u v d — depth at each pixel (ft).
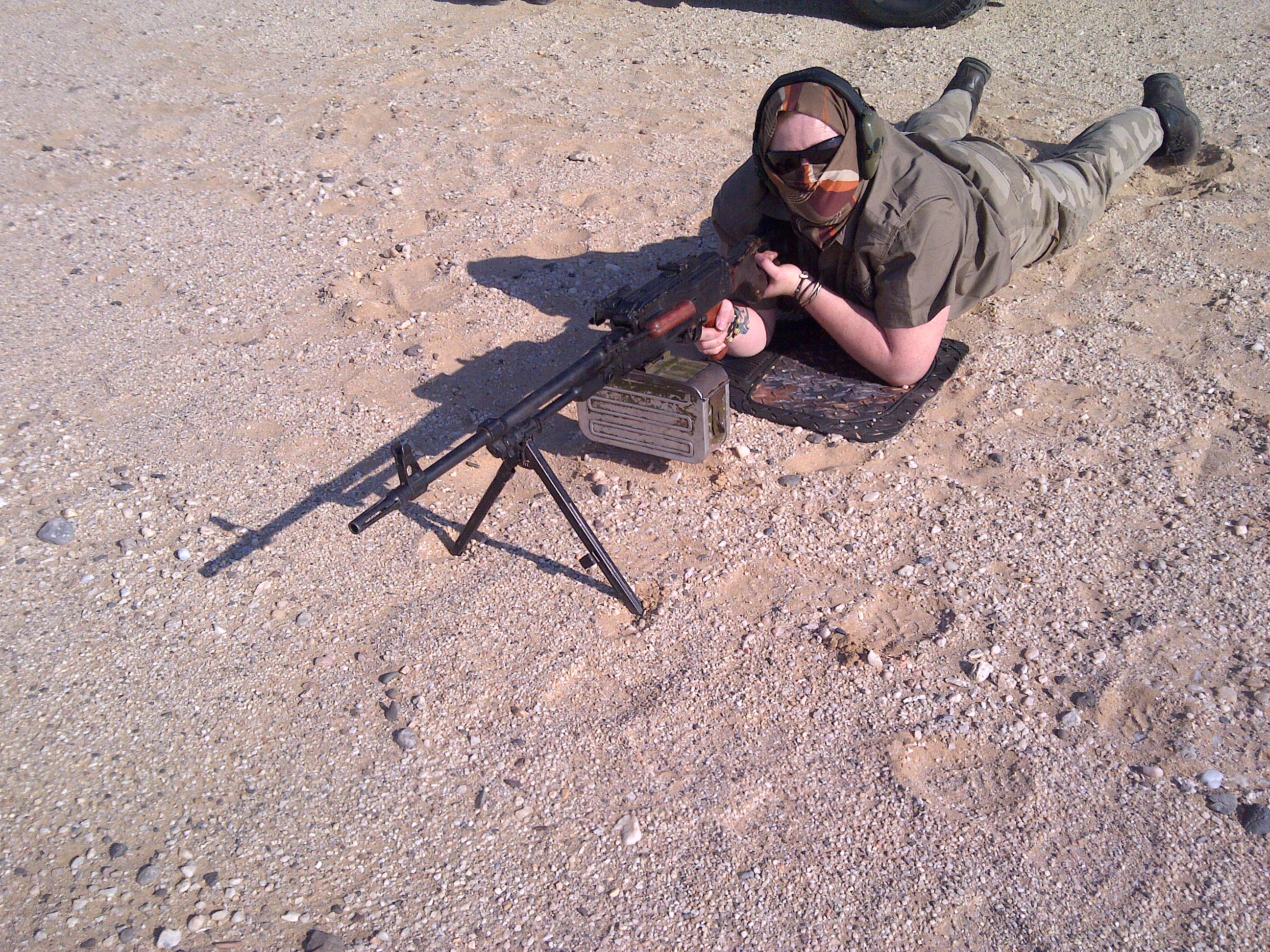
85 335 14.02
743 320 11.69
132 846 7.80
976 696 8.82
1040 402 12.50
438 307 14.61
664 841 7.81
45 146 19.40
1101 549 10.30
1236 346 13.20
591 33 25.98
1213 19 25.03
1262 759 8.21
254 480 11.53
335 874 7.64
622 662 9.27
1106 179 15.26
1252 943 7.01
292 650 9.49
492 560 10.44
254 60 24.48
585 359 9.01
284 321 14.47
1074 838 7.72
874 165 10.69
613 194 17.65
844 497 11.11
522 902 7.42
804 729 8.61
